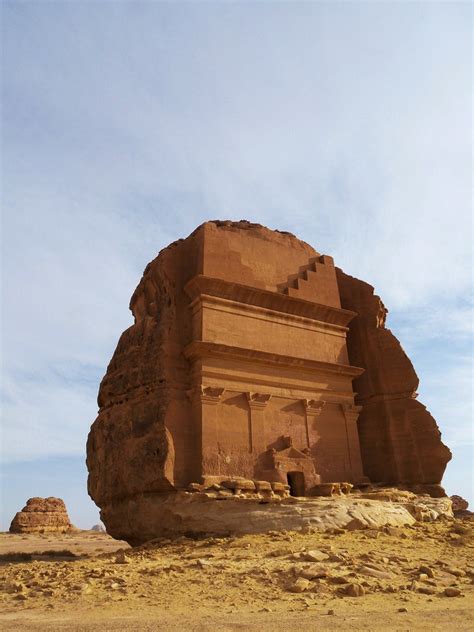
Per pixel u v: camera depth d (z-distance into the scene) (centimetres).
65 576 1056
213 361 1953
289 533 1460
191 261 2223
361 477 2167
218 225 2416
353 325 2581
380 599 793
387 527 1512
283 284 2328
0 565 1569
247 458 1891
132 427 1941
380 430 2342
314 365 2194
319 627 614
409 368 2389
